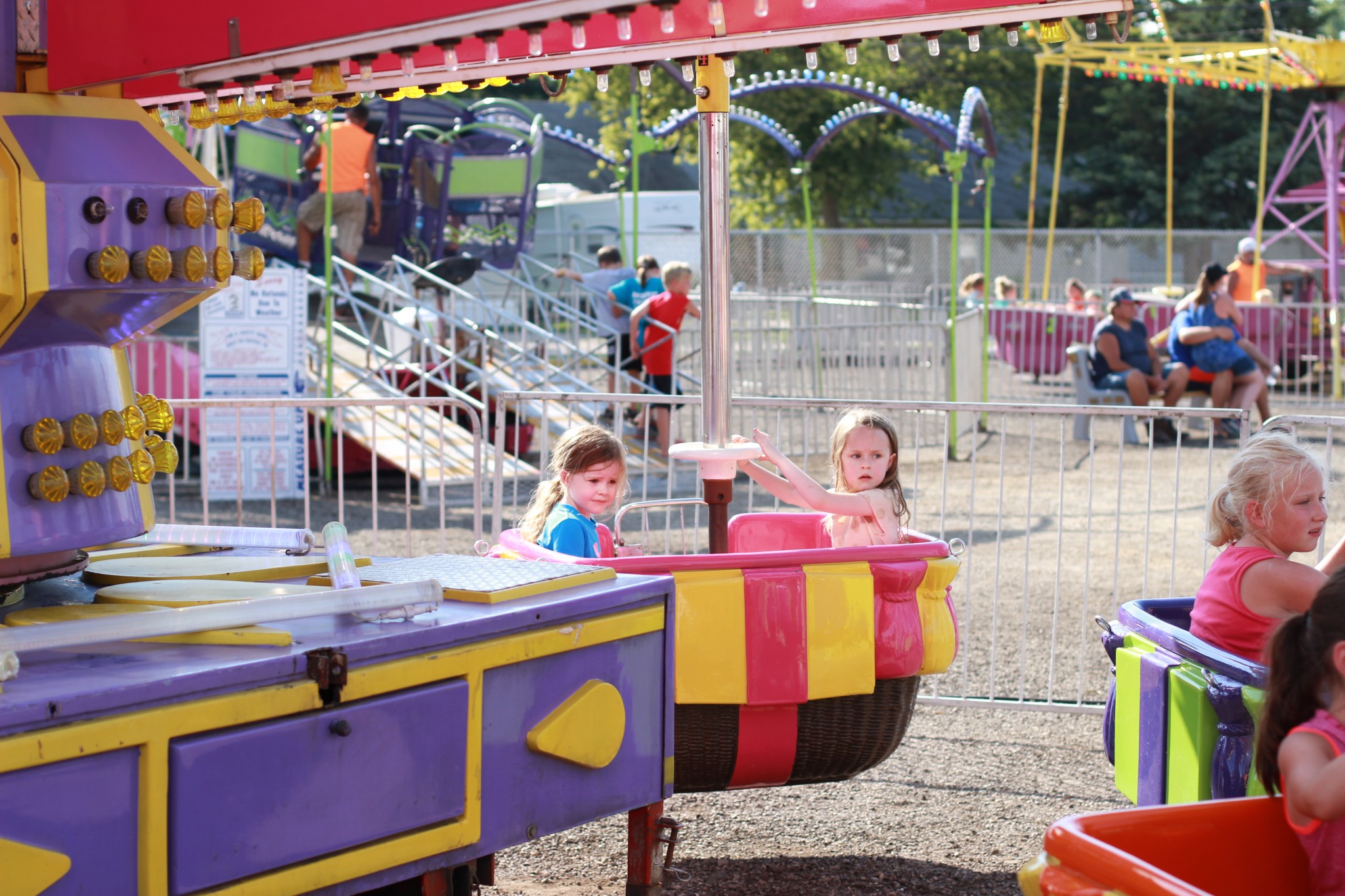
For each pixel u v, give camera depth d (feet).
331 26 7.20
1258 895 6.87
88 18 7.82
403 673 7.40
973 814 13.87
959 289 80.59
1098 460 41.93
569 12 6.79
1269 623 9.91
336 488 36.06
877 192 125.59
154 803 6.42
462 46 10.77
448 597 8.41
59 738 6.06
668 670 9.34
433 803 7.64
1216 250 101.91
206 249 7.84
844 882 11.97
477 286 49.29
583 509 12.71
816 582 11.10
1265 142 68.03
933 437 46.88
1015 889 11.85
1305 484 10.11
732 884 11.90
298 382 34.01
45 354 7.76
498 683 8.00
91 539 8.07
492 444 36.68
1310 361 61.82
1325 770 6.63
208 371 33.50
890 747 11.91
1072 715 17.71
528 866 12.39
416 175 46.98
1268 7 63.72
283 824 6.91
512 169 49.39
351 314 45.01
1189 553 27.86
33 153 7.20
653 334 38.96
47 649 6.93
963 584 25.17
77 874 6.19
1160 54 66.69
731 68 11.51
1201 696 9.45
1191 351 46.85
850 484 13.14
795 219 125.49
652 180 127.44
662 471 36.37
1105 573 25.95
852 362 48.47
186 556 10.02
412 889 8.27
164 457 8.94
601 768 8.80
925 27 9.94
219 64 7.63
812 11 10.19
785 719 11.28
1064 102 78.33
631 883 9.51
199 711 6.55
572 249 79.97
